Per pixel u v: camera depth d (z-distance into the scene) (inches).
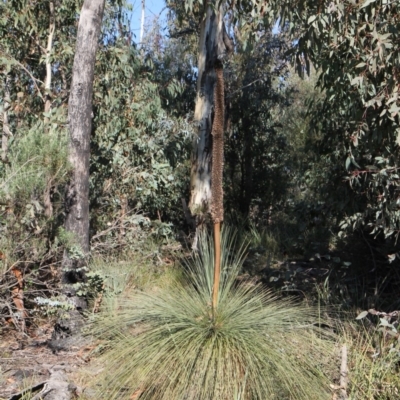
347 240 318.3
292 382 154.4
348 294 270.2
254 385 152.6
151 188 359.6
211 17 454.0
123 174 344.5
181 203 483.5
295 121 586.6
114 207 342.3
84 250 238.4
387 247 275.0
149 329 167.5
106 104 338.0
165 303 172.2
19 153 228.5
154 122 362.9
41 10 341.7
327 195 293.6
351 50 220.2
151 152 355.3
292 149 560.7
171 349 159.2
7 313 252.4
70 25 348.2
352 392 170.4
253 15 236.8
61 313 224.8
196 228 417.7
